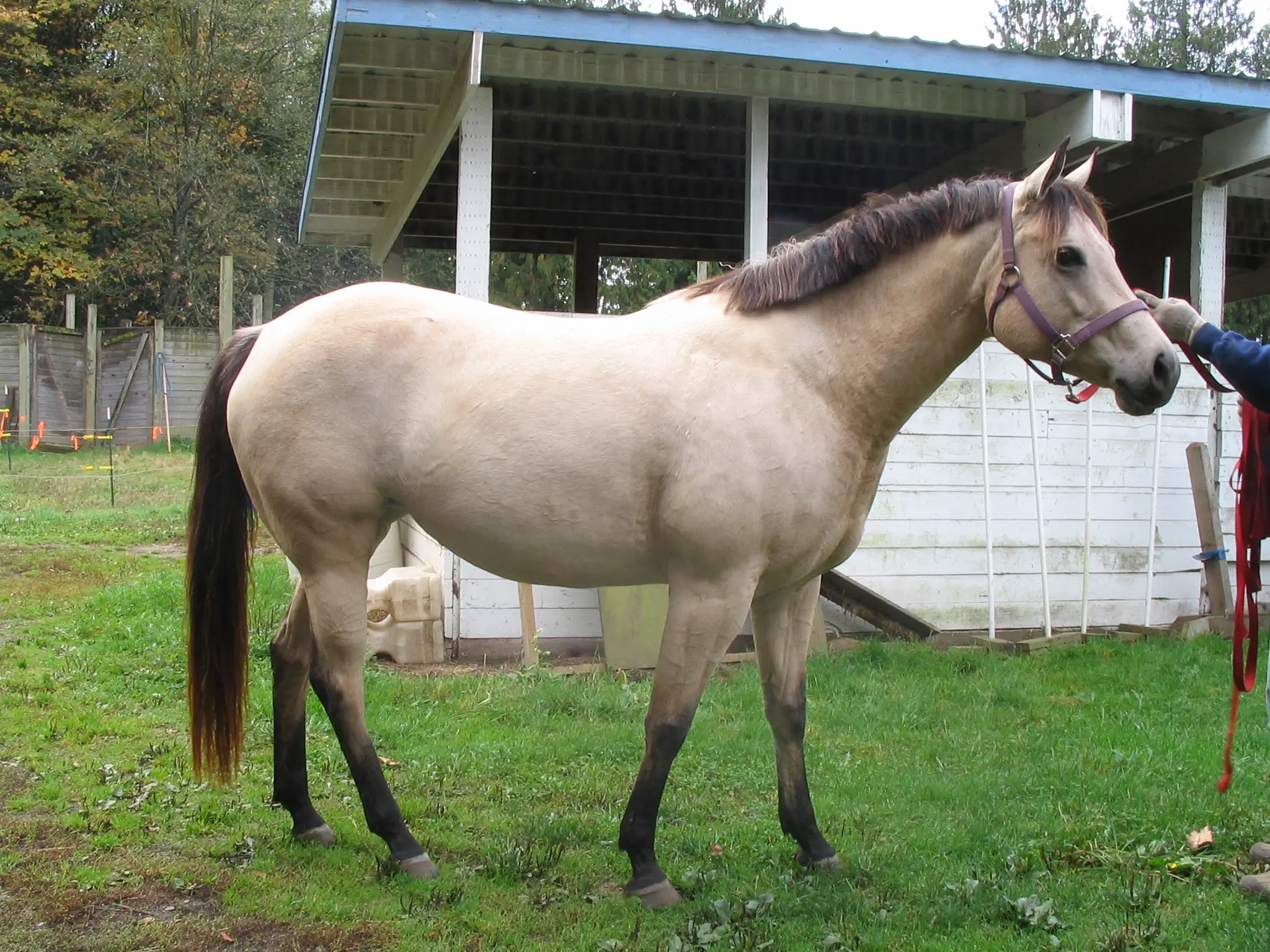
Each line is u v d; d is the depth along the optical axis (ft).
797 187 32.68
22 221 66.49
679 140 27.89
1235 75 20.57
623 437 8.94
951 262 8.96
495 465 9.08
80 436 54.19
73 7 72.28
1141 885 9.58
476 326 9.55
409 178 26.76
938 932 8.71
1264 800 11.75
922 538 20.89
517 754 13.12
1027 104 22.53
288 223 84.28
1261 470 9.50
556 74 19.51
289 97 79.87
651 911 8.98
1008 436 21.26
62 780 11.70
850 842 10.64
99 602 20.43
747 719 14.74
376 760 9.83
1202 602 22.56
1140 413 8.39
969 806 11.63
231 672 10.00
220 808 11.05
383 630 17.90
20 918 8.63
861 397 9.14
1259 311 58.18
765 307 9.31
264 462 9.50
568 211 34.73
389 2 16.72
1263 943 8.44
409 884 9.39
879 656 18.48
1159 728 14.70
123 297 74.59
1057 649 19.70
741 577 8.91
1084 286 8.44
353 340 9.39
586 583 9.65
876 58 19.03
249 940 8.42
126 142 70.85
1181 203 28.71
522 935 8.54
